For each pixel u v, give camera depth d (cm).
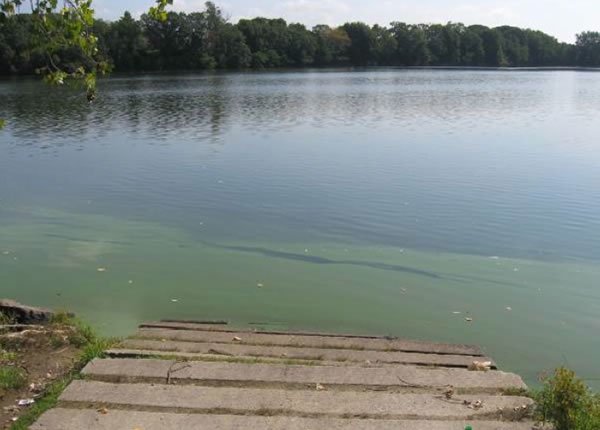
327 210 1433
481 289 983
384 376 575
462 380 572
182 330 759
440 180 1722
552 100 4466
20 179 1788
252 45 10869
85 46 686
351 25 12306
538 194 1555
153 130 2830
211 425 475
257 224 1334
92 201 1538
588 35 13962
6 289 973
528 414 499
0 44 6675
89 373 567
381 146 2325
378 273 1054
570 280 1015
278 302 930
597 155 2094
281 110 3703
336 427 473
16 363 624
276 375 571
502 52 13338
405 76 8488
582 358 758
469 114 3478
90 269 1071
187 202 1520
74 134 2705
